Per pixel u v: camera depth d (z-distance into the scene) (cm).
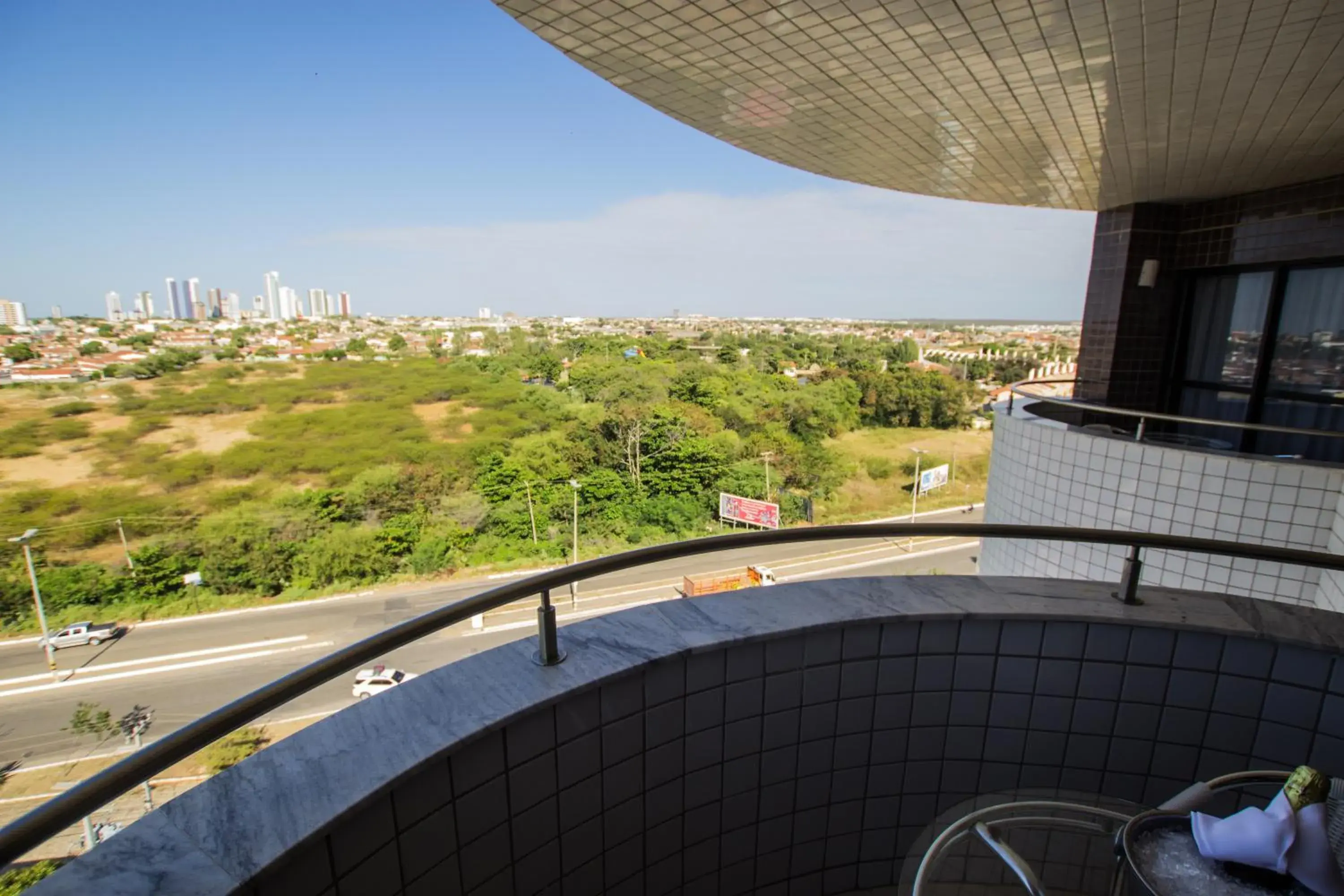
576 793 130
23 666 1781
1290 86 333
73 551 2897
